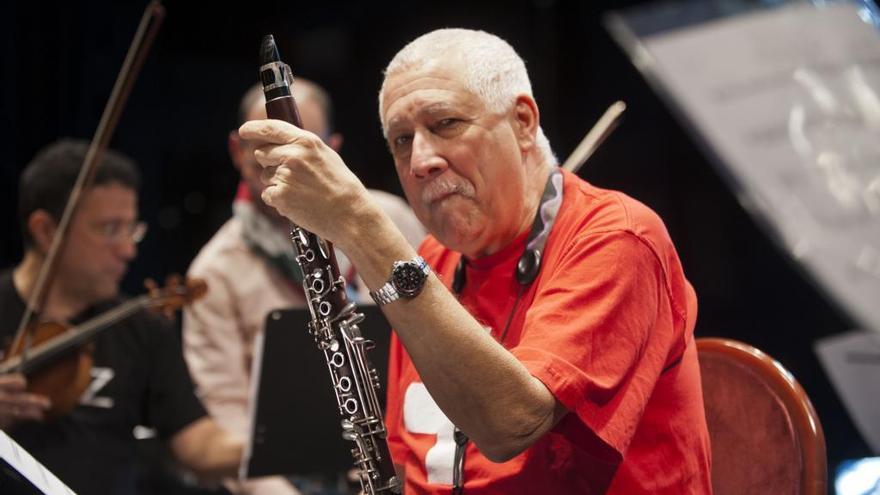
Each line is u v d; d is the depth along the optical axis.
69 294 4.01
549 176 2.41
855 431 6.36
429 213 2.33
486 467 2.24
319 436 3.49
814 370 6.79
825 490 2.38
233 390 4.47
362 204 1.89
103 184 3.94
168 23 6.93
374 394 2.05
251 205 4.60
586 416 1.98
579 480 2.18
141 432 4.18
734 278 7.04
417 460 2.40
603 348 2.02
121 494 3.97
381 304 1.90
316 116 4.53
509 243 2.39
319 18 7.52
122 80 3.71
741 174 4.95
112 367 3.99
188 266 6.97
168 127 6.93
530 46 7.26
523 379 1.91
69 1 6.13
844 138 5.02
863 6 5.41
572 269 2.11
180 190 6.98
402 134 2.32
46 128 6.04
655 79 5.31
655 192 7.18
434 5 7.45
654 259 2.14
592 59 7.23
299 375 3.48
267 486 4.36
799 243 4.79
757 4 5.57
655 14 5.63
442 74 2.28
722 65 5.30
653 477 2.20
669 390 2.24
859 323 4.56
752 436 2.50
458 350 1.88
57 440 3.83
